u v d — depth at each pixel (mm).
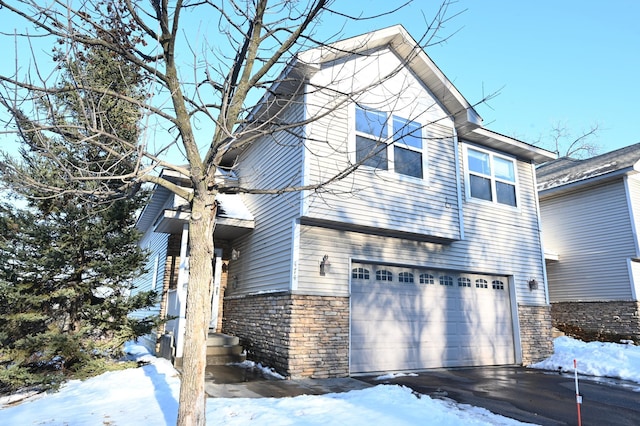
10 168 3627
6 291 7129
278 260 8938
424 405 5781
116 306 7914
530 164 13008
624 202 14133
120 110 5207
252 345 9523
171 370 7734
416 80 10305
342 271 8812
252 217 10742
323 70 8914
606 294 14234
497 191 11945
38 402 6234
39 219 7914
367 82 9367
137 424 4746
